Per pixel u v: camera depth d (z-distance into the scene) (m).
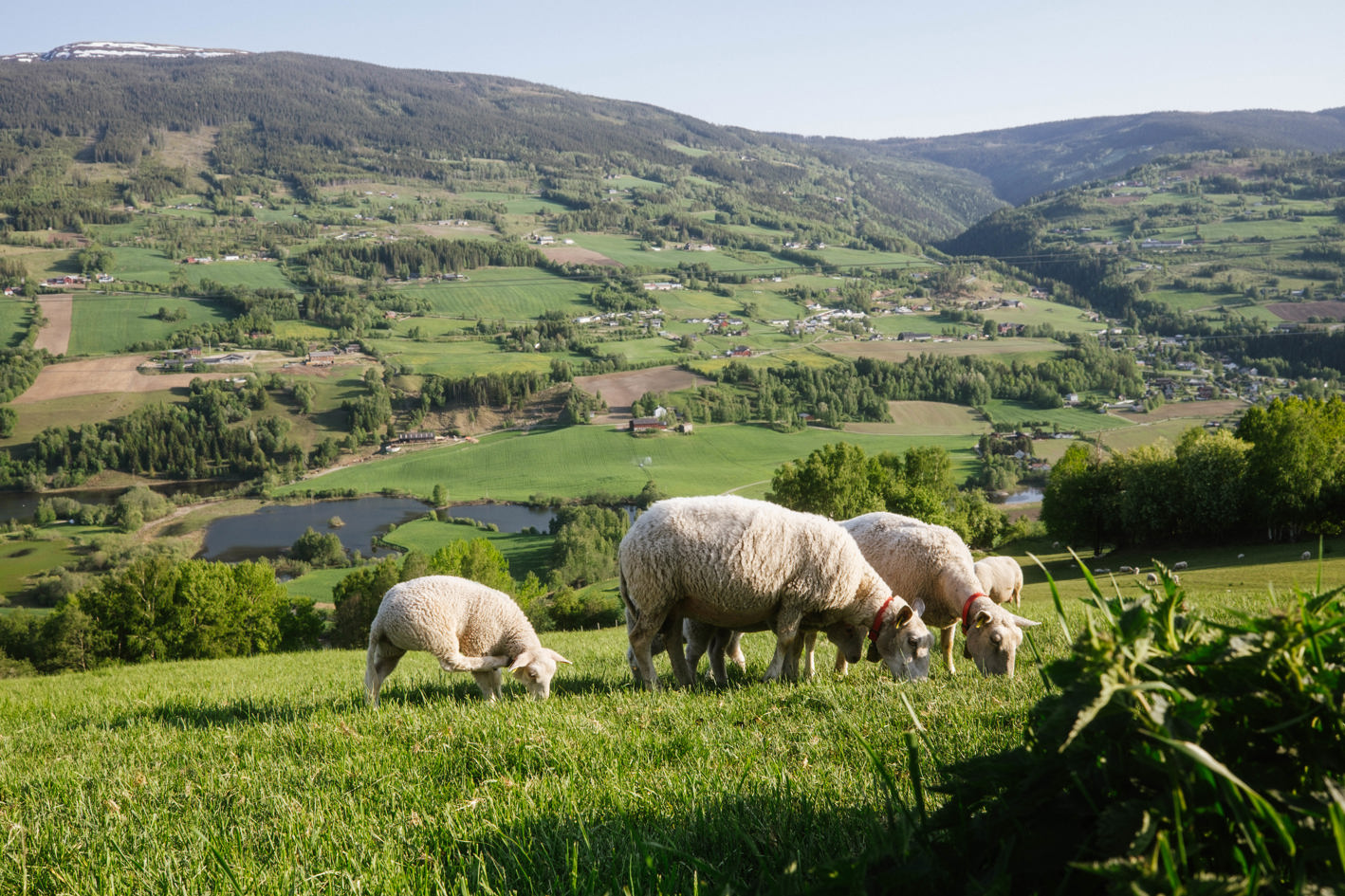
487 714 6.38
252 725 7.34
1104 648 1.30
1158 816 1.32
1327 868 1.18
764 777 3.73
